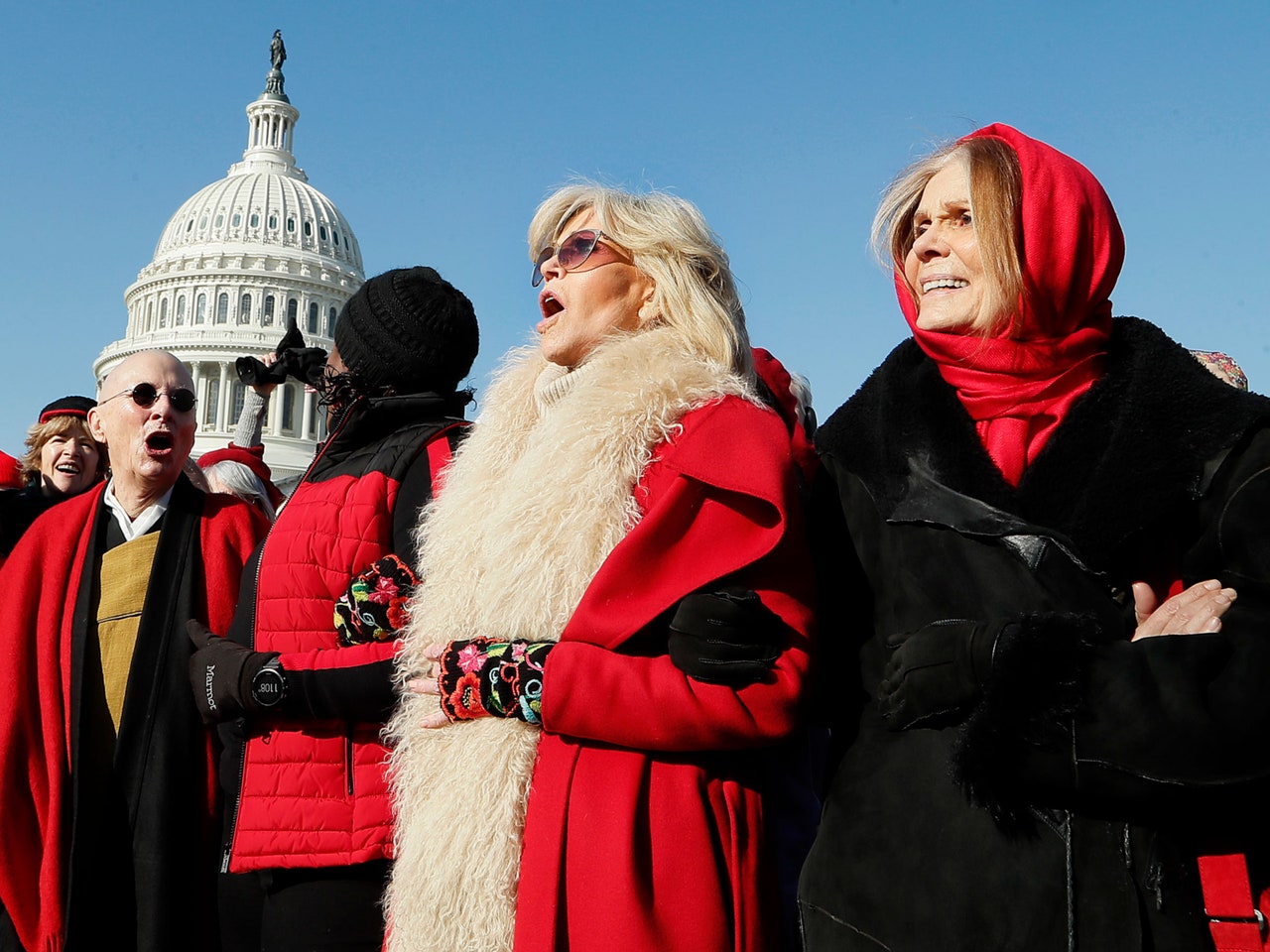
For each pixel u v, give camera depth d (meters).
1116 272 1.94
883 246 2.22
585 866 2.10
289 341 4.15
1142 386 1.83
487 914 2.18
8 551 5.10
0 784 3.62
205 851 3.57
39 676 3.70
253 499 4.89
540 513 2.33
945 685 1.76
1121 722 1.59
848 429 2.13
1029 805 1.70
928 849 1.78
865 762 1.95
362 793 2.79
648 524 2.21
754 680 2.09
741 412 2.33
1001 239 1.90
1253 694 1.58
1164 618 1.69
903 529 1.96
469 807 2.24
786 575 2.19
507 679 2.22
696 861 2.11
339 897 2.77
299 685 2.75
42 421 5.74
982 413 1.95
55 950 3.48
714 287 2.65
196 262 80.25
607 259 2.59
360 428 3.17
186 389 3.94
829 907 1.86
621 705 2.11
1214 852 1.72
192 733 3.61
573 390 2.47
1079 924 1.66
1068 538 1.79
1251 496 1.70
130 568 3.80
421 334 3.23
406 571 2.81
